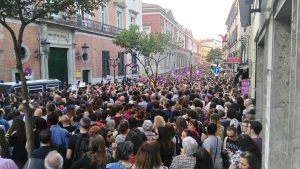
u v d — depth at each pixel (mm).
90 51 34125
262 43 9703
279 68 5391
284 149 5473
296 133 3238
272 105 5488
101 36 36594
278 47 5336
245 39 29609
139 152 4727
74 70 31016
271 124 5523
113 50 39781
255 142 6176
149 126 7410
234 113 8930
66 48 29984
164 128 6469
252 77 16906
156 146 4746
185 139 5605
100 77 36312
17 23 23188
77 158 6402
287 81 5391
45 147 5809
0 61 22109
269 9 5961
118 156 5176
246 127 7719
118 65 40938
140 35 31969
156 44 34000
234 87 22562
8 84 17281
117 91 17734
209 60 102250
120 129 6801
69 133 7656
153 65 59375
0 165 4965
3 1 7520
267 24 6574
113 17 40250
